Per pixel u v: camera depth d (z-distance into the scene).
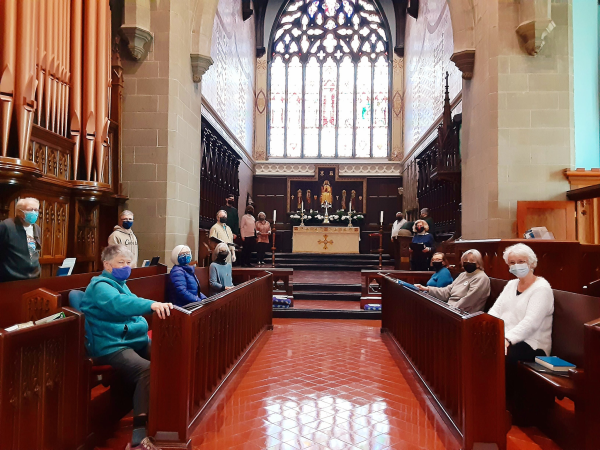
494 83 8.02
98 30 6.88
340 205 20.50
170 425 3.18
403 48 20.80
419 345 5.06
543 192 7.89
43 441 2.66
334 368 5.45
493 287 5.24
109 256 3.50
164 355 3.22
